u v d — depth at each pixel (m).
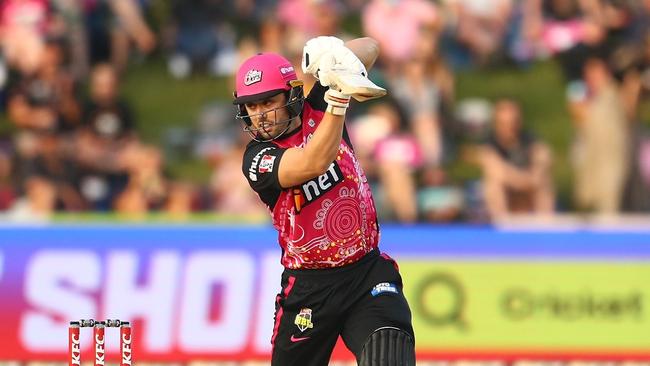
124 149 26.67
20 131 26.69
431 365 22.28
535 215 26.02
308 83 27.05
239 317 22.20
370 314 11.20
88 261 22.30
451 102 27.11
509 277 22.48
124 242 22.34
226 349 22.14
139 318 22.19
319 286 11.40
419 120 26.62
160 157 26.56
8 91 27.02
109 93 27.08
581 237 22.55
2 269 22.20
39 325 22.12
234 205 26.14
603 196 26.66
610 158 26.73
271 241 22.41
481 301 22.45
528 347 22.38
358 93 9.75
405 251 22.50
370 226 11.39
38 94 26.97
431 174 26.20
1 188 26.06
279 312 11.85
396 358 10.79
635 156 26.83
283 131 10.88
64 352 22.06
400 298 11.37
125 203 26.14
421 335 22.34
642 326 22.45
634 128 27.09
